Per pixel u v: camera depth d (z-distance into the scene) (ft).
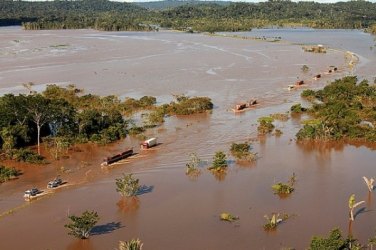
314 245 159.02
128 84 483.51
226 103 401.70
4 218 197.88
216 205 206.59
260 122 335.67
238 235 180.65
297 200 210.79
